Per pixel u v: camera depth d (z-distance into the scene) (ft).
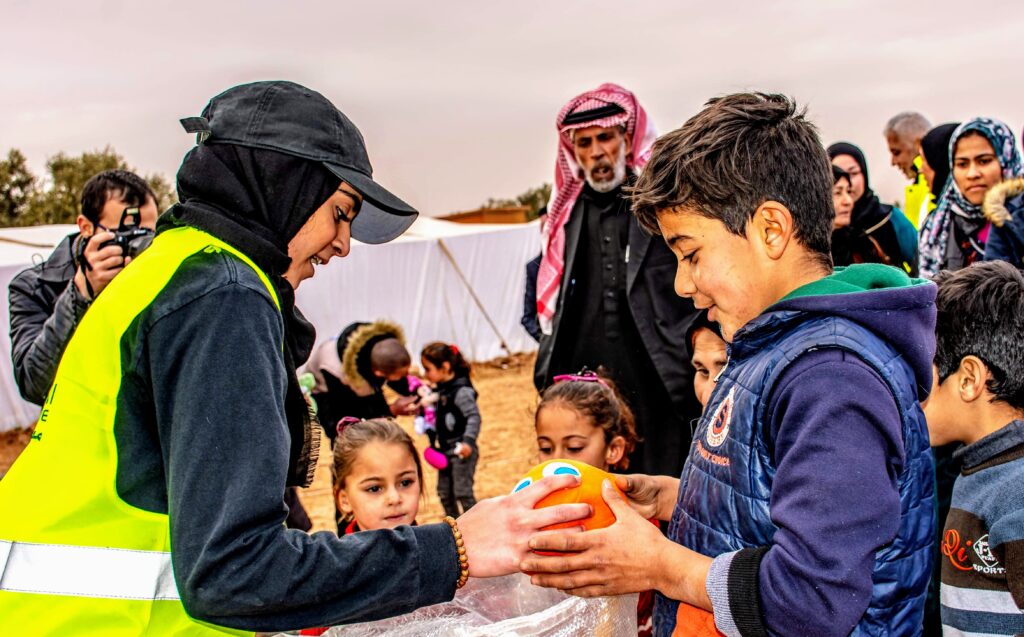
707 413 5.72
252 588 4.38
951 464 9.35
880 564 4.86
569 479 5.81
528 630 5.73
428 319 59.06
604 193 13.34
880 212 18.15
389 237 7.06
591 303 13.42
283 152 5.27
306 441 5.58
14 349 11.14
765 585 4.54
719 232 5.14
